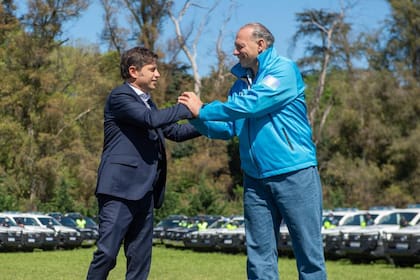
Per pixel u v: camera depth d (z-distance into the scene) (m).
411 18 40.72
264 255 4.53
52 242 23.83
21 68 39.94
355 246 17.09
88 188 39.47
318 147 45.19
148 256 4.76
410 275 13.22
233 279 12.22
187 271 14.28
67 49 43.44
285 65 4.43
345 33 42.94
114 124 4.64
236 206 37.84
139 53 4.73
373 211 19.12
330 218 19.25
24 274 12.98
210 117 4.45
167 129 5.08
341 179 40.34
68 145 40.38
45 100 40.00
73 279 11.91
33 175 39.09
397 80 40.28
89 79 42.00
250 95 4.35
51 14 39.62
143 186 4.59
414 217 18.39
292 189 4.39
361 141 40.66
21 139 39.25
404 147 38.19
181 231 26.03
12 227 23.38
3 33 39.97
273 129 4.41
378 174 39.47
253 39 4.47
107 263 4.53
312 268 4.41
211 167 43.91
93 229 27.98
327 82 51.62
